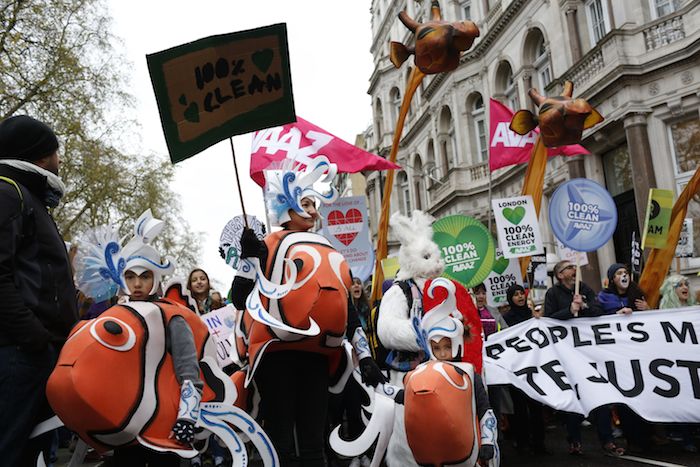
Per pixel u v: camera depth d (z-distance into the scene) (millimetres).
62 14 18656
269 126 3609
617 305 7129
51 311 3010
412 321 4477
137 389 3027
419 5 33188
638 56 15688
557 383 6410
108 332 3016
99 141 20469
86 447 3316
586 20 19203
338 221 9453
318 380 3898
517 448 6719
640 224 15484
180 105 3461
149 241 3555
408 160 37188
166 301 3406
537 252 8578
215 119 3547
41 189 3127
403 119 9055
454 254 7879
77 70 18391
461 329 4074
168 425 3082
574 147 11828
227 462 6723
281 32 3508
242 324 4152
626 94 15719
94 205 20719
